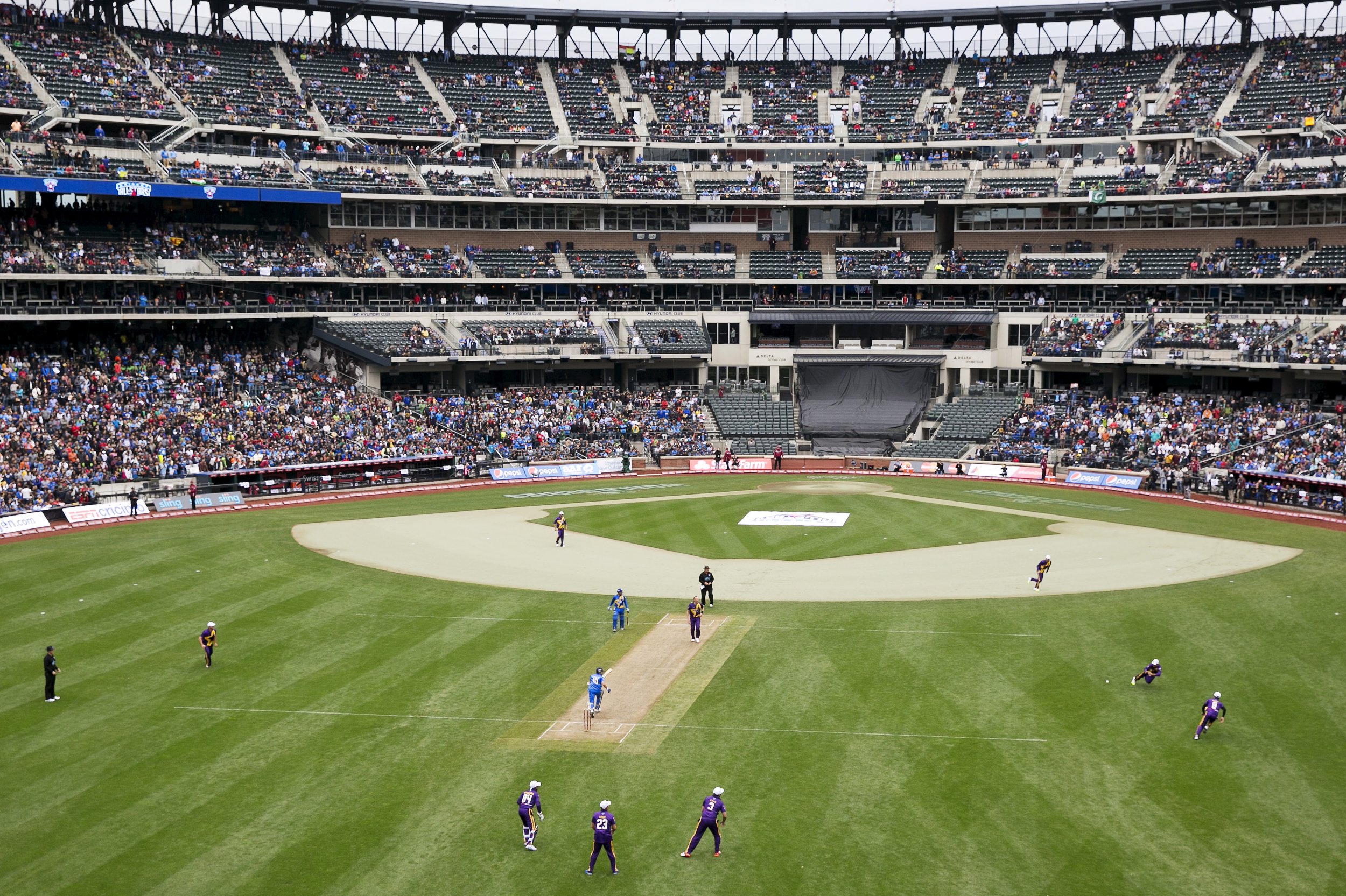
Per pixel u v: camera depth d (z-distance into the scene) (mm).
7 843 27484
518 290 108000
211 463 78688
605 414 99625
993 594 49875
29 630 44906
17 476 70000
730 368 109000
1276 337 89250
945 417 98750
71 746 33250
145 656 41469
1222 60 111625
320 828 28156
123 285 89500
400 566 56031
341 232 104188
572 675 39375
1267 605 46906
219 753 32719
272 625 45500
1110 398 96062
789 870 26047
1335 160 94000
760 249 113562
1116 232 105375
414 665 40406
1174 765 31266
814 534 64062
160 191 88312
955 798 29469
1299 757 31672
